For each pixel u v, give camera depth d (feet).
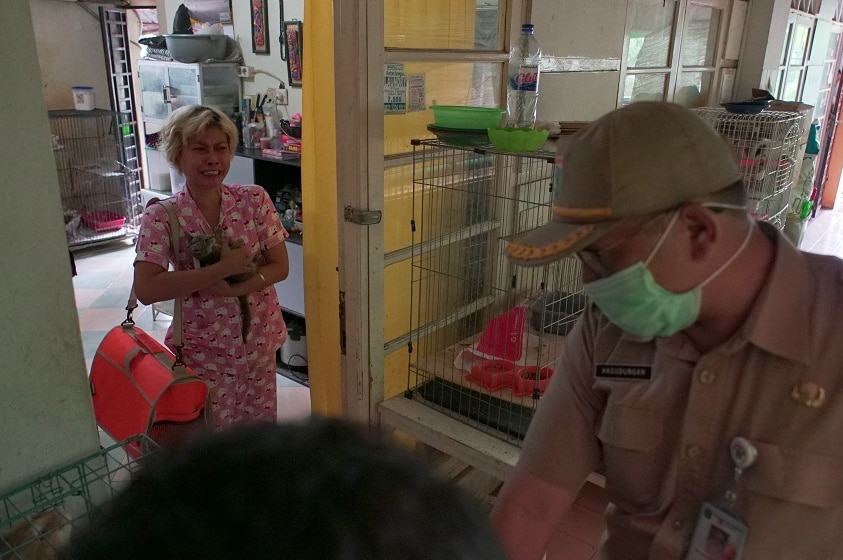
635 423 2.91
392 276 6.43
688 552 2.74
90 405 4.09
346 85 5.45
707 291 2.49
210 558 0.96
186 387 5.31
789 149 9.74
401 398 6.52
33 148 3.52
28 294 3.64
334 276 6.98
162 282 6.23
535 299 6.82
